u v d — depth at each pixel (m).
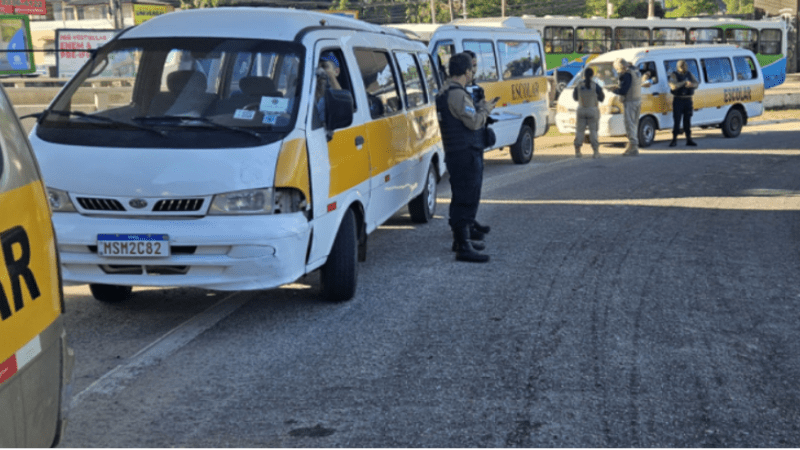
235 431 3.97
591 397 4.36
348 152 6.30
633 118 16.94
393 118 7.75
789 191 11.91
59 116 5.76
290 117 5.61
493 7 90.69
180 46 6.07
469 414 4.14
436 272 7.26
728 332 5.48
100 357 5.09
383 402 4.31
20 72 23.83
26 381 2.49
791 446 3.78
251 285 5.30
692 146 18.70
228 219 5.25
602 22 32.41
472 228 8.48
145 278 5.32
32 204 2.66
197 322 5.84
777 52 36.00
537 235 8.91
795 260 7.67
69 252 5.35
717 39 34.28
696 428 3.97
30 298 2.54
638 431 3.93
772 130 22.61
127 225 5.23
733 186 12.47
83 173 5.31
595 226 9.41
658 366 4.82
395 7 91.56
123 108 5.86
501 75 15.19
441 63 13.77
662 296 6.39
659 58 19.06
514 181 13.56
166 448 3.79
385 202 7.43
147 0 71.00
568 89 18.61
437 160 9.93
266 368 4.86
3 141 2.59
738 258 7.74
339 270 6.14
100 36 23.62
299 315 5.98
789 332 5.48
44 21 73.62
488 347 5.19
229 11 6.58
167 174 5.25
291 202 5.40
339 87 6.44
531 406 4.24
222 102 5.73
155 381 4.66
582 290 6.59
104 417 4.15
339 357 5.04
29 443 2.51
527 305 6.16
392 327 5.65
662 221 9.71
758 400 4.32
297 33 6.20
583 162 16.19
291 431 3.96
